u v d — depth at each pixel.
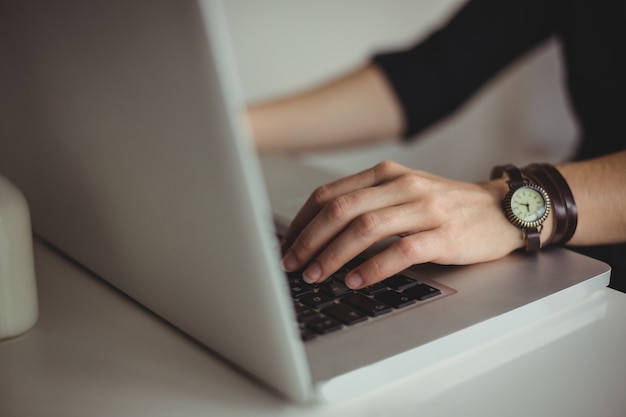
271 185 0.92
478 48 1.31
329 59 1.75
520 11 1.32
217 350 0.47
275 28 1.66
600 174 0.73
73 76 0.42
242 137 0.34
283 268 0.60
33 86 0.49
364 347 0.46
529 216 0.64
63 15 0.40
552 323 0.55
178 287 0.47
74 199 0.54
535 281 0.58
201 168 0.36
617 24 1.14
